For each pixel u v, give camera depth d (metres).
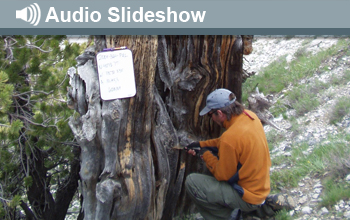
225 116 2.91
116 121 2.43
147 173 2.68
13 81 4.62
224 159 2.82
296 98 6.07
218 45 3.38
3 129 4.27
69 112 4.80
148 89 2.54
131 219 2.69
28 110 5.03
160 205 3.02
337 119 4.83
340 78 6.02
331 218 3.04
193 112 3.53
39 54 4.89
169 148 3.21
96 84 2.52
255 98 3.87
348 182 3.41
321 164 3.79
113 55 2.44
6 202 4.44
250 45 3.74
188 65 3.43
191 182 3.03
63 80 4.96
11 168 4.75
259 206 3.01
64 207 5.41
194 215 3.72
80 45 5.52
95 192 2.67
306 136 4.75
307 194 3.46
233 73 3.52
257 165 2.79
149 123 2.65
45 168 5.20
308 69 6.95
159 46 2.95
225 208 3.04
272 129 5.38
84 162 2.60
